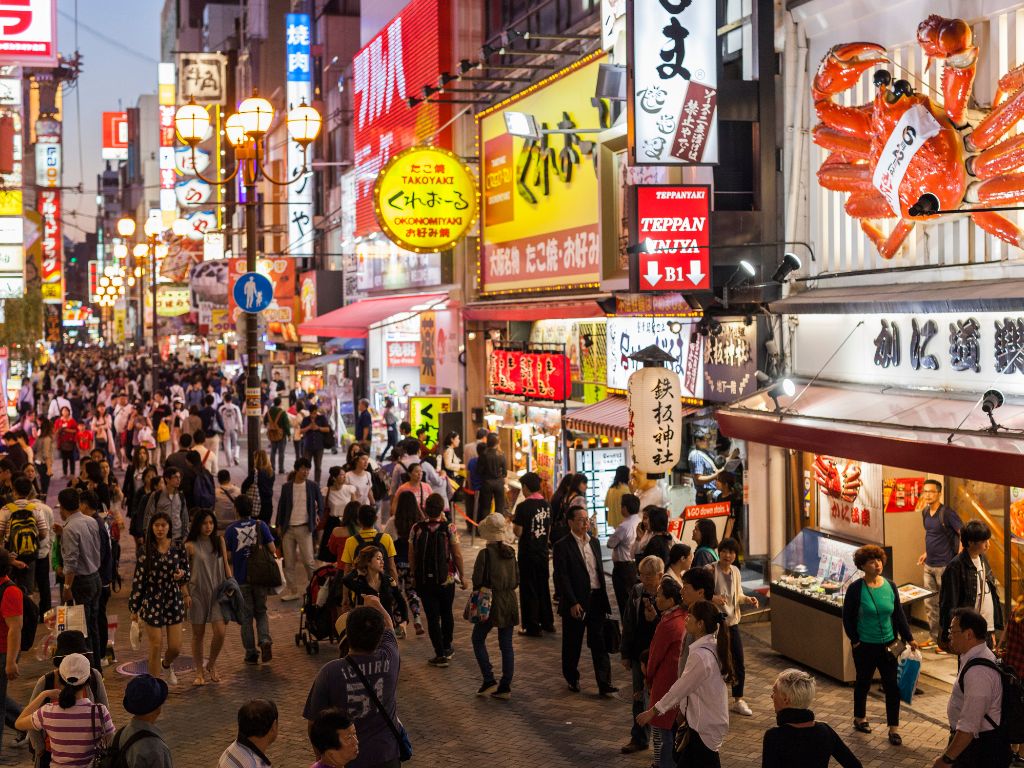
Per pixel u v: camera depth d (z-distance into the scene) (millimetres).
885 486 14258
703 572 8867
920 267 13586
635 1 15336
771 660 13344
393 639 7535
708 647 8250
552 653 13875
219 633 12695
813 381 14977
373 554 11586
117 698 12234
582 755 10359
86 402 43000
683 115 15547
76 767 7574
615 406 19875
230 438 33312
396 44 32281
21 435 22125
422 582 13211
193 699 12141
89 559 12820
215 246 63688
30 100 76500
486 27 28641
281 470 29906
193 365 67125
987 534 11633
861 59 14102
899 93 13172
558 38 21391
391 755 7340
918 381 13508
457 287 28766
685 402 18406
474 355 28172
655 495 16031
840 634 12336
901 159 13195
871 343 14344
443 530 13328
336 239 45156
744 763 10008
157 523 12359
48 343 83000
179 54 65562
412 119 30828
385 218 23734
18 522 14594
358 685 7254
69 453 30438
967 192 12898
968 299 11906
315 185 48219
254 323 20703
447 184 24000
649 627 10195
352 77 40812
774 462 16297
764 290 16062
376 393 33844
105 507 16844
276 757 10422
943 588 11766
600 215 19797
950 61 12633
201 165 66312
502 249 25625
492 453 20500
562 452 20906
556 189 22531
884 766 9930
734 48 17156
